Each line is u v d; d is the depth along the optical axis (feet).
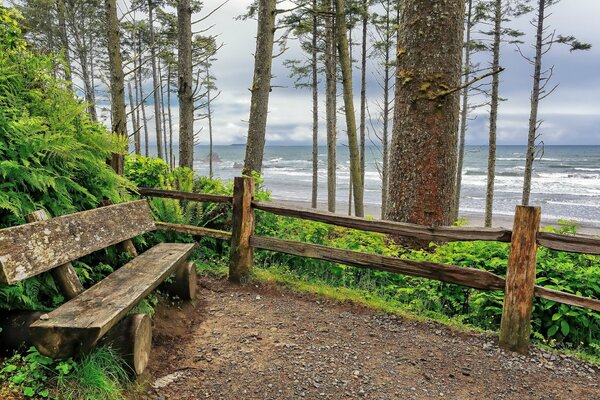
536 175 164.35
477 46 71.41
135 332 8.86
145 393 8.71
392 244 18.38
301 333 12.12
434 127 19.20
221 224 19.71
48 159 10.96
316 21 64.49
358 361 10.68
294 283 15.72
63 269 9.45
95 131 13.62
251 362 10.37
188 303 13.35
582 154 303.48
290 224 19.56
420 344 11.74
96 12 84.38
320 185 146.20
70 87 13.34
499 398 9.37
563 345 12.37
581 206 95.71
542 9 53.52
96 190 12.92
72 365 8.01
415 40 19.17
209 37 64.49
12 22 12.55
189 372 9.77
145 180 19.51
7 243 7.91
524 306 11.33
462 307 14.58
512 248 11.34
